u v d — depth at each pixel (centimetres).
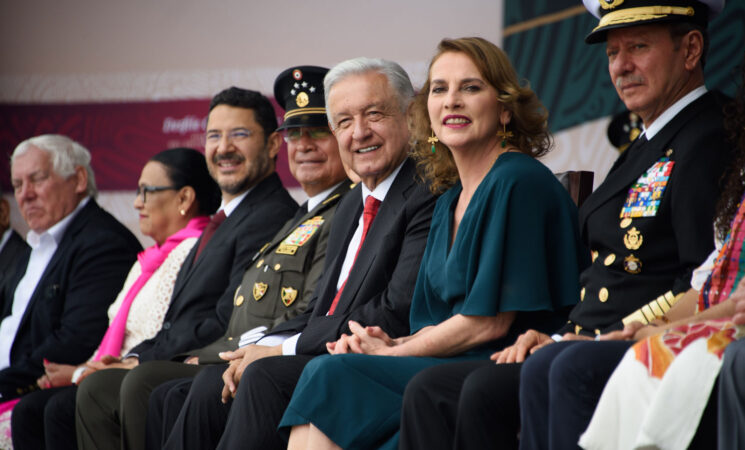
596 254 490
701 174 453
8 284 949
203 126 1113
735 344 340
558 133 960
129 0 1132
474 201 507
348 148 614
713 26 877
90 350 862
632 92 496
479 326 484
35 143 930
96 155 1135
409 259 550
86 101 1139
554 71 966
